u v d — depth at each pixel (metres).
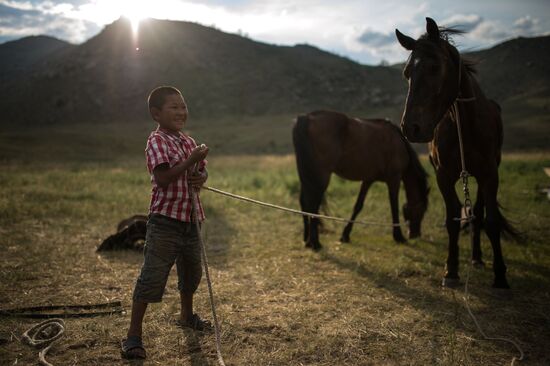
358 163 6.79
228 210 9.12
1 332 3.56
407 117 3.89
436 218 8.43
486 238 6.92
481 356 3.27
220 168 21.23
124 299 4.39
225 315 3.97
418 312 4.09
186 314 3.71
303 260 5.81
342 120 6.62
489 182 4.69
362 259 5.79
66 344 3.37
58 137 45.56
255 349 3.36
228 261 5.76
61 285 4.77
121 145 45.69
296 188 11.47
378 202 10.05
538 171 13.64
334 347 3.39
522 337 3.60
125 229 6.14
